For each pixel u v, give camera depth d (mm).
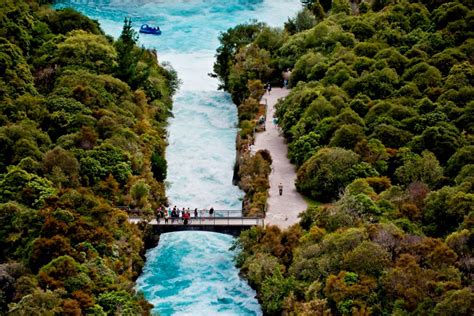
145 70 184500
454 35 186125
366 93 168875
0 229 126500
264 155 159750
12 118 156500
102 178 145625
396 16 199375
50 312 106375
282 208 144500
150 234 140625
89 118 158875
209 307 127062
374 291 113500
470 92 161500
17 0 197875
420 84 169125
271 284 124250
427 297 108875
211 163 167125
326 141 157250
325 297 115938
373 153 147750
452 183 139500
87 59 183625
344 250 121500
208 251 139875
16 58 175750
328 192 145125
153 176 157375
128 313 114500
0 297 112688
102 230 127562
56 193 134000
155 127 173000
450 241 119625
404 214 131375
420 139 150125
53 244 120062
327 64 182750
